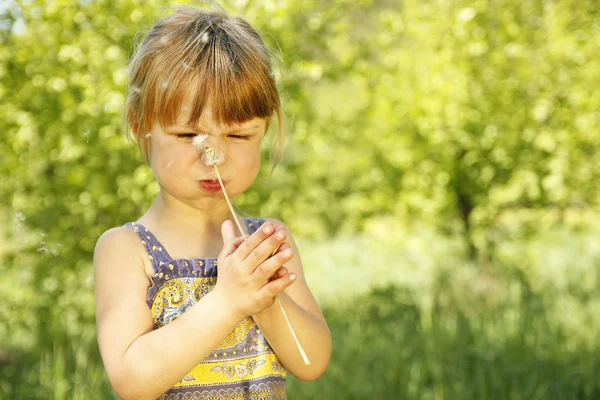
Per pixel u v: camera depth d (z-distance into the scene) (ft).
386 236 18.43
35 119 12.14
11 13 11.50
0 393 11.21
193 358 3.36
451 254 20.76
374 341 13.71
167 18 3.93
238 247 3.40
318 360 3.98
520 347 12.59
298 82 12.91
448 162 17.56
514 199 17.69
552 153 17.69
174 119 3.65
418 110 16.87
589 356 12.10
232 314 3.34
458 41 17.03
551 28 17.33
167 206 4.03
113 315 3.67
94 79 11.87
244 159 3.79
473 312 15.99
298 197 15.71
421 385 11.53
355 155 18.13
